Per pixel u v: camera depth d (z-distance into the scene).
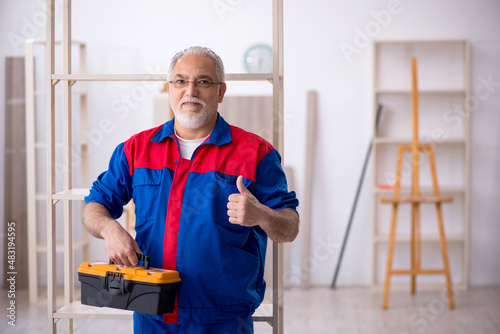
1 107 4.38
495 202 4.75
